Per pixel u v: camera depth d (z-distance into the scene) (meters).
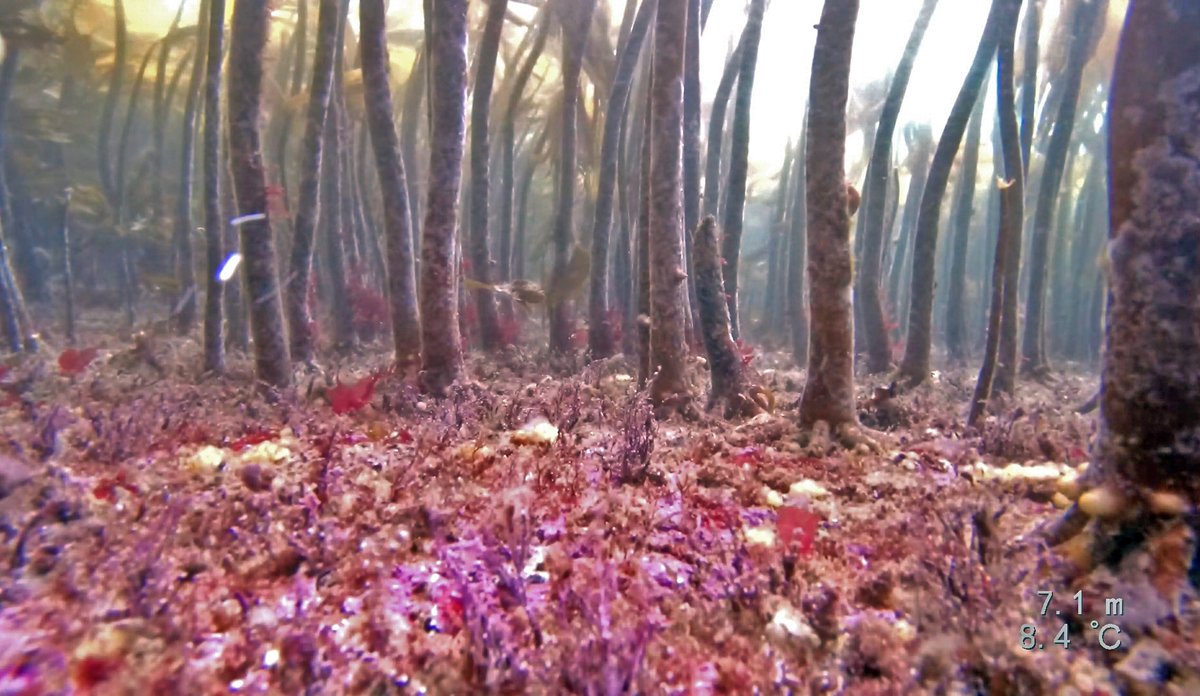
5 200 17.67
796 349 15.30
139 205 21.20
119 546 2.81
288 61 18.20
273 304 7.27
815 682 2.12
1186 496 2.51
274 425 5.73
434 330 6.99
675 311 6.49
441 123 6.83
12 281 10.05
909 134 21.97
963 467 4.71
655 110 6.38
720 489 4.20
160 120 19.31
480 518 3.37
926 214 9.21
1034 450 5.47
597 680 1.99
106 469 4.14
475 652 2.12
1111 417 2.74
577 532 3.33
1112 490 2.68
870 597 2.76
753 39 9.18
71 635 2.13
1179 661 2.09
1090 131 21.84
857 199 5.40
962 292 14.30
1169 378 2.54
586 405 6.74
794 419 5.88
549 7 13.29
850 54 5.00
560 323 12.39
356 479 3.91
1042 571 2.74
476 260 12.08
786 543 3.17
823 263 5.21
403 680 2.08
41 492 3.25
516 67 16.80
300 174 8.83
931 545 2.93
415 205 16.25
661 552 3.19
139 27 18.97
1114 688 2.06
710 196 13.07
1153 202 2.56
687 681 2.15
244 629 2.31
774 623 2.47
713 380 6.84
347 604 2.57
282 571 2.83
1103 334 2.83
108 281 26.31
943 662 2.13
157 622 2.25
